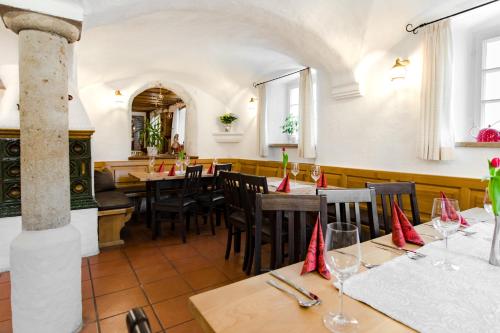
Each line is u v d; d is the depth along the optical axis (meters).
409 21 2.78
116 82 4.82
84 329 1.72
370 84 3.31
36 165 1.56
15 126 2.38
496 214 1.00
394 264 1.01
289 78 4.81
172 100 7.51
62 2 1.69
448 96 2.58
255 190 2.41
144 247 3.15
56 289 1.58
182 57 4.31
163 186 3.98
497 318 0.68
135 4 2.07
